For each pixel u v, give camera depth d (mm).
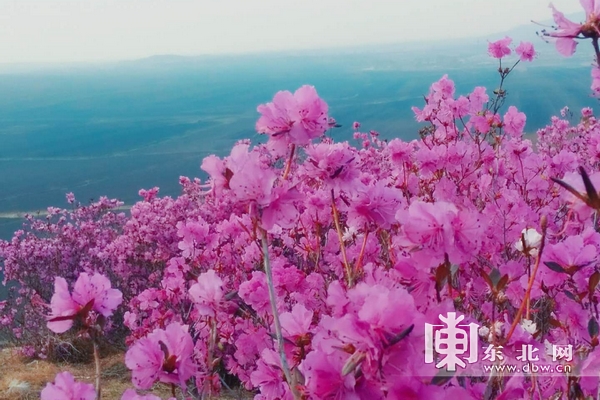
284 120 2107
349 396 1372
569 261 2086
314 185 4297
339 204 3057
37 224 10484
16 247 9375
